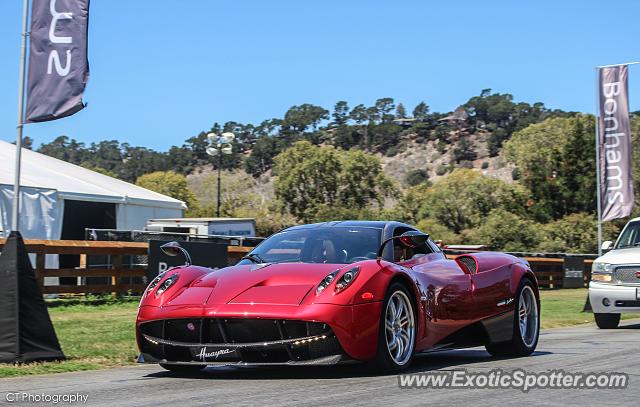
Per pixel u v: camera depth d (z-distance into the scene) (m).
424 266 5.85
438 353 7.05
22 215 17.20
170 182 71.12
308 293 4.93
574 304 15.69
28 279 6.04
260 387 4.67
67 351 6.89
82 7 7.51
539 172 51.62
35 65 7.58
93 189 20.48
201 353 4.96
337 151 70.62
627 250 10.60
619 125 17.47
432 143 159.12
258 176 136.62
